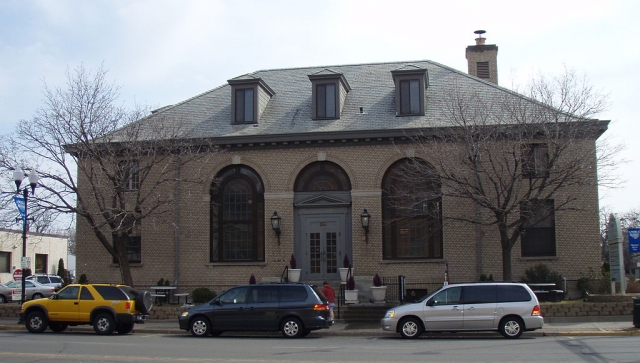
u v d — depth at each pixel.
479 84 29.94
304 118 29.67
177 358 14.22
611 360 13.42
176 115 30.67
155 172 29.25
